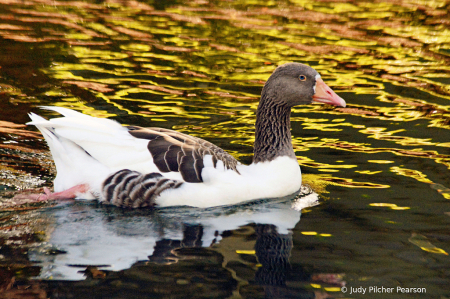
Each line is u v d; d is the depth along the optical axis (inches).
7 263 343.6
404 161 526.0
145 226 402.0
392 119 637.9
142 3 1175.6
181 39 937.5
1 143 540.4
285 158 464.4
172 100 679.1
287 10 1178.6
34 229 390.9
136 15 1077.8
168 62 820.6
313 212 429.4
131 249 365.7
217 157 445.7
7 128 573.9
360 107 679.1
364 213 424.2
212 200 433.4
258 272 338.6
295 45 932.0
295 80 459.8
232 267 344.2
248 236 388.2
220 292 316.2
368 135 593.9
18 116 604.4
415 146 561.6
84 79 730.2
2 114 605.9
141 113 632.4
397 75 794.2
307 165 521.3
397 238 383.2
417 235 387.9
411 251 366.0
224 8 1174.3
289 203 447.2
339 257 358.3
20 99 649.0
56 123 434.3
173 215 421.1
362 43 953.5
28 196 438.3
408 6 1230.9
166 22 1039.0
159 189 425.4
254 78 770.2
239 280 329.7
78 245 369.1
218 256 358.3
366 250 367.6
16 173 484.7
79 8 1099.3
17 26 944.3
